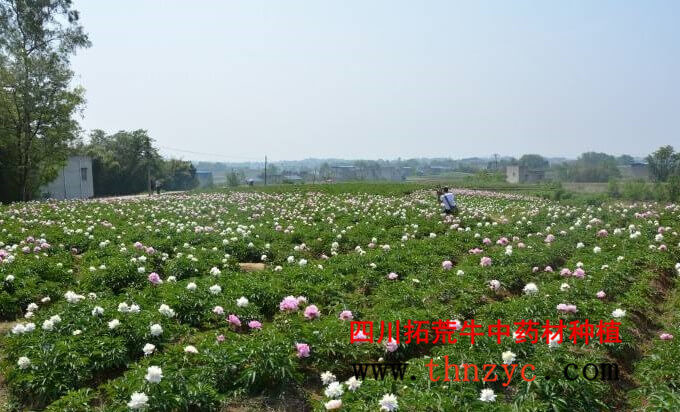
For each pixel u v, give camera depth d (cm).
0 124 4184
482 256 1370
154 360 658
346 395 595
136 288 1086
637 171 10288
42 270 1148
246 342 707
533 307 915
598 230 1906
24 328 751
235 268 1321
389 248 1457
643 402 674
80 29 4462
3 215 2181
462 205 3219
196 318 899
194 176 10900
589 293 1007
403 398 587
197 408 617
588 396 624
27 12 4175
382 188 4806
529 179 10456
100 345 715
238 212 2545
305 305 945
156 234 1731
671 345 757
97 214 2367
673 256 1427
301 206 2777
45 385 643
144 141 8619
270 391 672
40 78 4194
